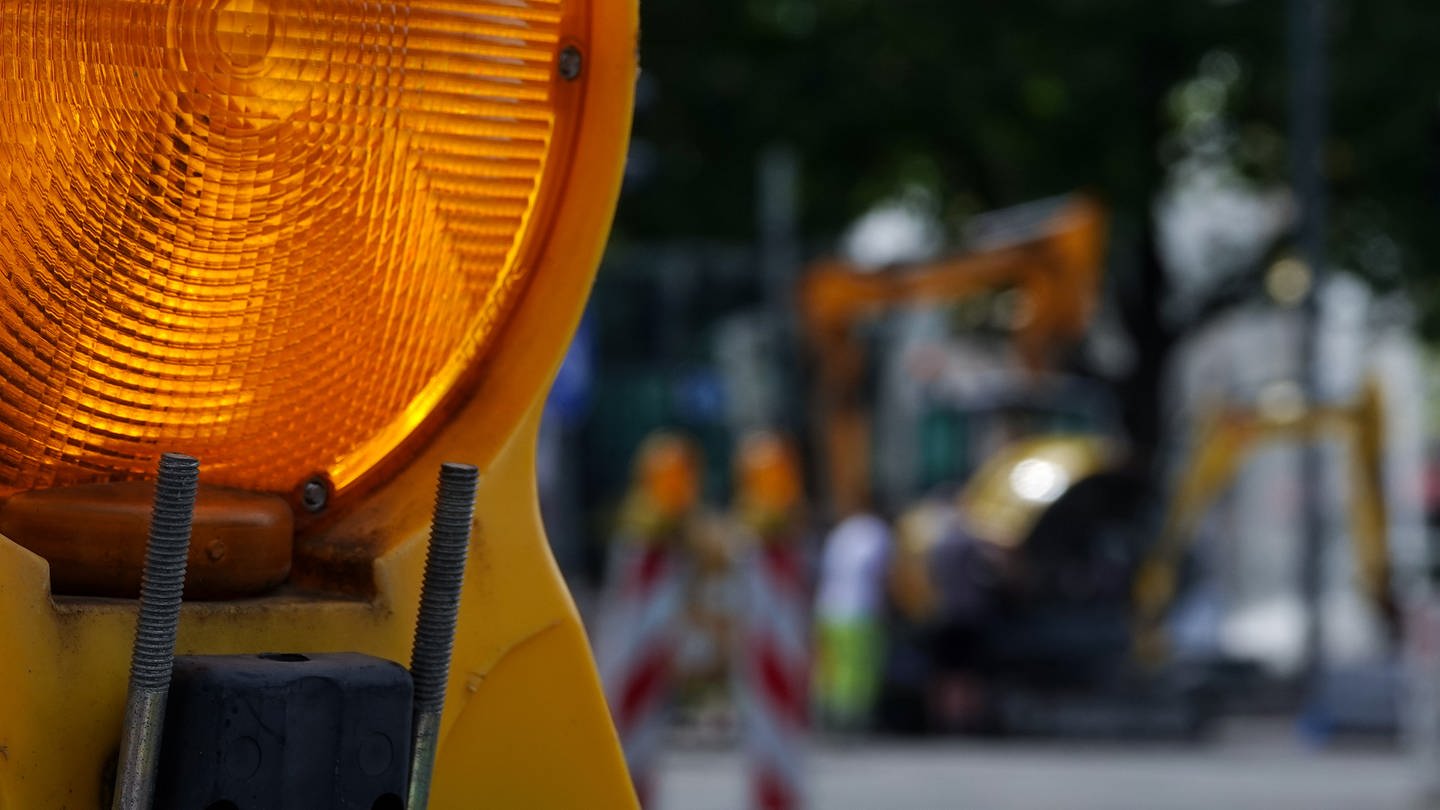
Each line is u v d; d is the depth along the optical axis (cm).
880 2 3519
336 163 186
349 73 186
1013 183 3684
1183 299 3756
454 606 183
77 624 175
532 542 205
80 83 176
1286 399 2777
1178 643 2972
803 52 3559
